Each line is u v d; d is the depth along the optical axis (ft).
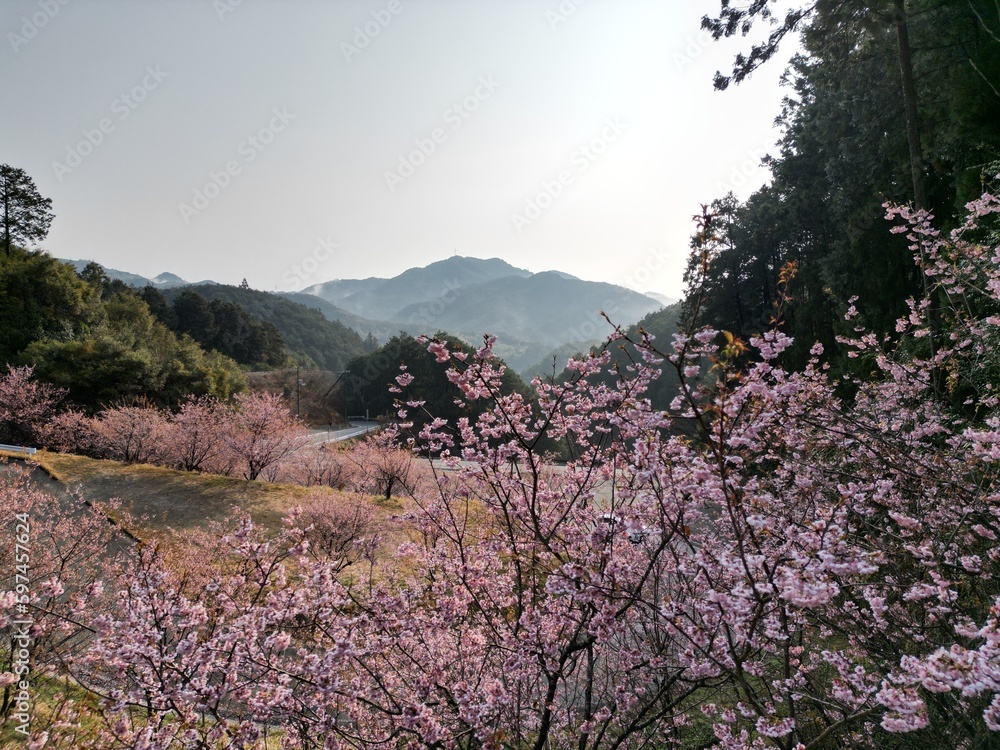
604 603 10.44
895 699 7.34
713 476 9.29
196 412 75.72
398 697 13.46
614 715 12.49
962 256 20.38
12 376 84.12
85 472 63.16
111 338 119.24
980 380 20.59
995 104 32.19
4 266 143.74
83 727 12.31
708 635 10.20
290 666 9.86
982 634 6.83
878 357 20.77
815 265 69.26
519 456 13.10
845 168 56.75
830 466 15.90
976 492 12.91
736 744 10.18
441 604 13.12
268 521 51.60
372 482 63.05
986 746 9.82
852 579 12.18
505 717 12.53
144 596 11.34
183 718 9.75
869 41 45.29
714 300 84.58
